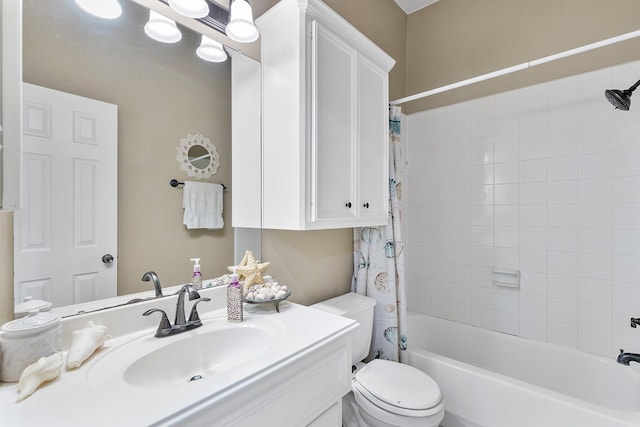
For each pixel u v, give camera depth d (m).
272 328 1.03
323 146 1.29
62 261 0.87
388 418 1.23
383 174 1.70
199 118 1.20
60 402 0.62
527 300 1.97
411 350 1.82
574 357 1.73
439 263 2.36
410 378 1.40
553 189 1.87
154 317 1.04
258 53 1.39
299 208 1.21
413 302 2.51
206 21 1.22
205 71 1.22
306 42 1.22
